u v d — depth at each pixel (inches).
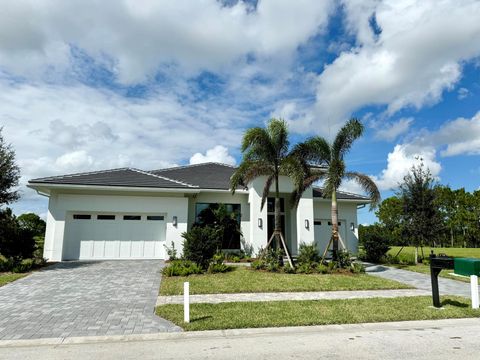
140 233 705.0
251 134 565.6
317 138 592.4
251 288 434.6
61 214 671.1
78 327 272.1
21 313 312.8
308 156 600.1
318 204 891.4
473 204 1984.5
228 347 226.8
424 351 216.5
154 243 706.8
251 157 600.7
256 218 767.1
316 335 256.8
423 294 421.7
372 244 786.8
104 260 672.4
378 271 631.2
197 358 204.8
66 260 667.4
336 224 604.1
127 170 791.1
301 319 293.4
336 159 598.9
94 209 686.5
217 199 797.2
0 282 450.0
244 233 796.0
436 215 737.0
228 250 778.8
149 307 337.4
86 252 681.0
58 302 354.9
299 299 381.4
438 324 292.2
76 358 205.9
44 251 656.4
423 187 747.4
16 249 569.0
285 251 581.9
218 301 368.8
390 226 841.5
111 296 383.2
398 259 768.9
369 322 294.7
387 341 239.9
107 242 690.2
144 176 752.3
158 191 698.2
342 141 596.4
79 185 655.1
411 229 740.0
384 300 375.9
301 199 793.6
